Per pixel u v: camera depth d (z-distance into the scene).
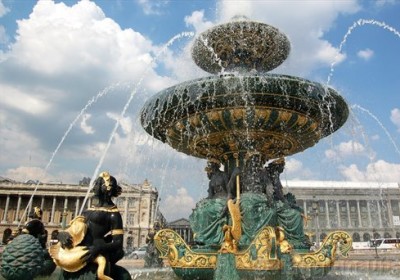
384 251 36.06
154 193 80.06
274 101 7.98
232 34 9.63
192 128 8.81
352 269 11.68
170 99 8.20
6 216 82.62
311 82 7.93
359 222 75.06
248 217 7.83
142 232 78.19
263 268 6.64
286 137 8.86
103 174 4.77
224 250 7.14
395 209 74.12
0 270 4.87
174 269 7.45
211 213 8.23
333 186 75.69
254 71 9.98
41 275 7.42
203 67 10.79
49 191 83.56
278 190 8.86
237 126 8.39
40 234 7.20
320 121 8.93
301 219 8.35
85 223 4.41
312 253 7.42
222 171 9.09
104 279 4.27
